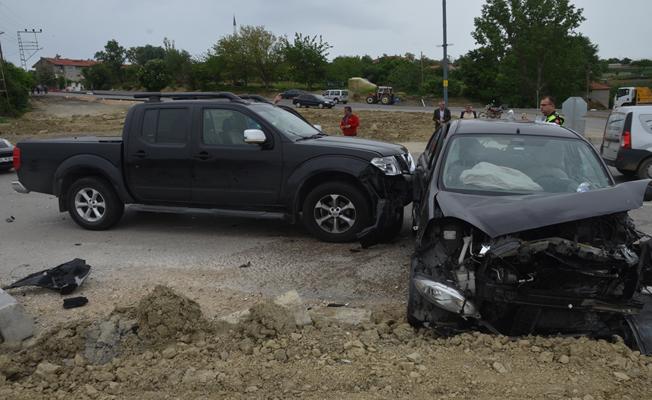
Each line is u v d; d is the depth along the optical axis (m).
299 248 7.19
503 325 4.48
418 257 4.67
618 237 4.51
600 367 3.92
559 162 5.59
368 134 25.95
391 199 7.16
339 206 7.29
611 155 12.97
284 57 84.56
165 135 7.78
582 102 12.95
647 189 4.52
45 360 4.22
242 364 4.07
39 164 8.33
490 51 77.94
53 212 9.79
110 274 6.27
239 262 6.66
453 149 5.77
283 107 8.63
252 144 7.45
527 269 4.26
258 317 4.57
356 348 4.25
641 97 51.69
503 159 5.62
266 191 7.45
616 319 4.46
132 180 7.95
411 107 62.22
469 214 4.45
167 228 8.37
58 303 5.43
